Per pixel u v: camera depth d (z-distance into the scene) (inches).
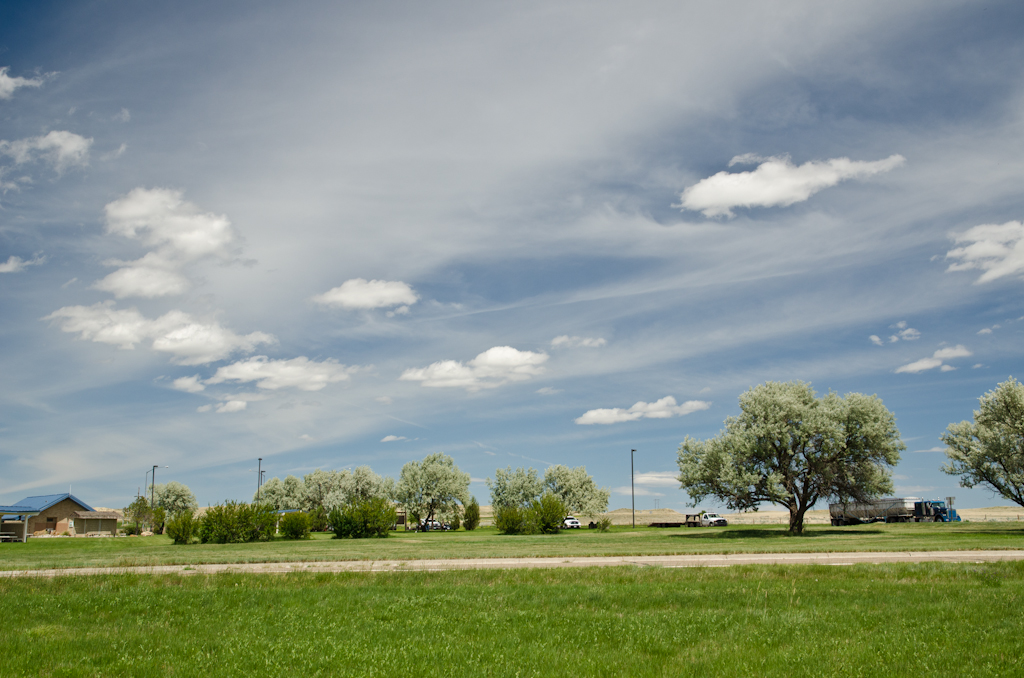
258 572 928.3
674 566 936.3
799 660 411.8
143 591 724.0
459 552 1275.8
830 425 2037.4
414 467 3850.9
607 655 433.4
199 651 446.9
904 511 3152.1
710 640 470.6
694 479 2143.2
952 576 771.4
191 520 2081.7
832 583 732.0
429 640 478.6
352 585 777.6
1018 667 386.3
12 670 402.6
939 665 397.1
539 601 645.9
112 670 402.9
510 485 4242.1
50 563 1110.4
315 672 401.4
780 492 2011.6
